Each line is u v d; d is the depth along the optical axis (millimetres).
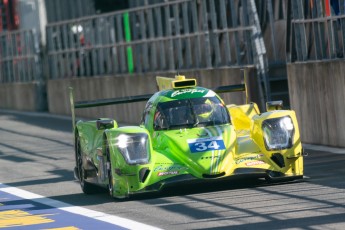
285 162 29328
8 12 91625
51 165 44062
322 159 37188
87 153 32094
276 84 51781
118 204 28594
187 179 28438
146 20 64062
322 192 27344
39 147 53531
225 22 53406
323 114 41906
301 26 44438
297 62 44094
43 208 29797
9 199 33125
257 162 29125
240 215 24328
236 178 28703
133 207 27578
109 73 68625
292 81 44500
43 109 82312
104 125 30453
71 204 30062
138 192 28609
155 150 29656
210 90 31797
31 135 61250
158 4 61250
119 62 67438
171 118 30500
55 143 55031
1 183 38594
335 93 40719
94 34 70438
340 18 41406
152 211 26422
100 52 69625
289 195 27141
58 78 77562
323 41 42969
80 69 73188
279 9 53000
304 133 43812
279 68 50750
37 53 82188
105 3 85875
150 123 30906
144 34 63219
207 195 28562
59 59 76875
